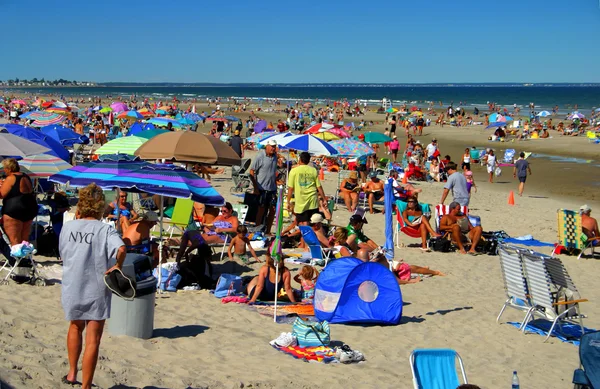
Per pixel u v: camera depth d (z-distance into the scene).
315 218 11.15
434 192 22.67
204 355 6.41
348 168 24.81
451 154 38.47
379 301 8.28
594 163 34.09
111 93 187.00
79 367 5.32
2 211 8.84
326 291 8.23
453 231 13.25
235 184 20.81
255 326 7.69
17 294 7.82
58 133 21.59
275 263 8.70
